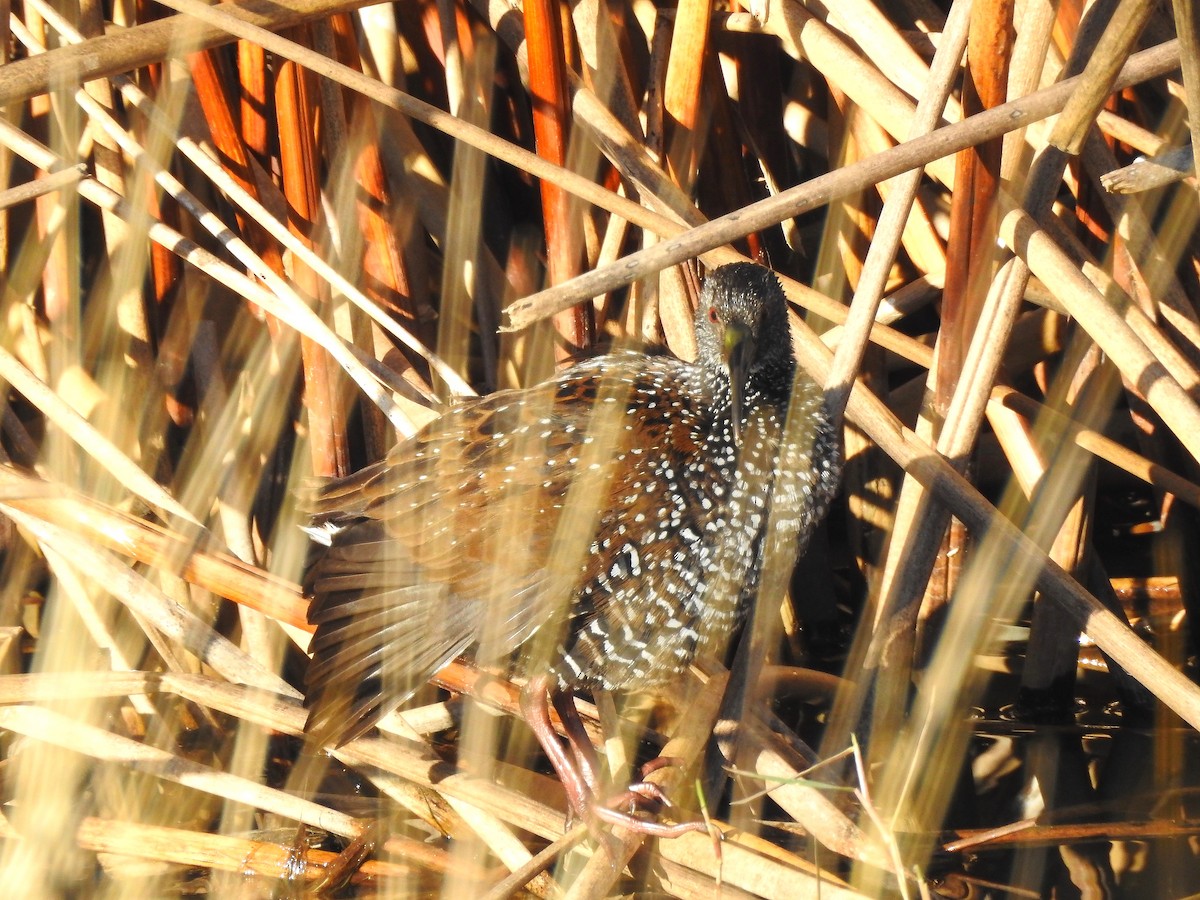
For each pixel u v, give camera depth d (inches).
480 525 267.7
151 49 267.3
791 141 409.1
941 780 306.2
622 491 272.5
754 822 288.2
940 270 349.7
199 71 328.8
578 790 269.4
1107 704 358.3
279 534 351.6
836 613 390.0
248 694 303.3
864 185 245.9
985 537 286.5
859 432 377.7
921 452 298.7
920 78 315.6
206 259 319.6
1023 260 284.5
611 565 272.4
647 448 277.7
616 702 336.8
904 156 246.7
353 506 282.0
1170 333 333.1
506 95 393.4
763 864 261.1
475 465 274.8
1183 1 208.5
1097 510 411.2
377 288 354.9
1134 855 284.5
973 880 276.1
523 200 395.9
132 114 362.3
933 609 348.5
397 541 268.7
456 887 270.1
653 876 269.6
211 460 343.0
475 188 346.3
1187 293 352.8
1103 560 407.5
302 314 310.3
